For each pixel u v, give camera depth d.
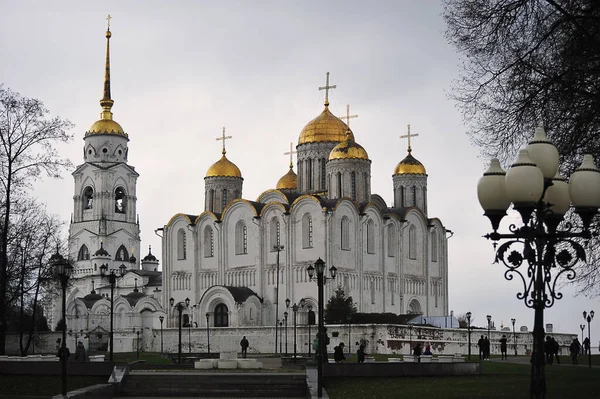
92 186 169.12
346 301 112.06
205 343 117.19
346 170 126.75
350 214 122.56
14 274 83.31
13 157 77.88
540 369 23.81
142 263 171.00
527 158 23.67
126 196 171.25
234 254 127.81
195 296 130.88
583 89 37.69
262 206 128.38
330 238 118.50
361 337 101.06
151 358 95.50
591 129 38.28
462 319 152.38
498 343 115.94
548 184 24.61
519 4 38.88
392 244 131.00
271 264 123.88
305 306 119.81
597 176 24.44
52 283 97.50
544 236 24.12
